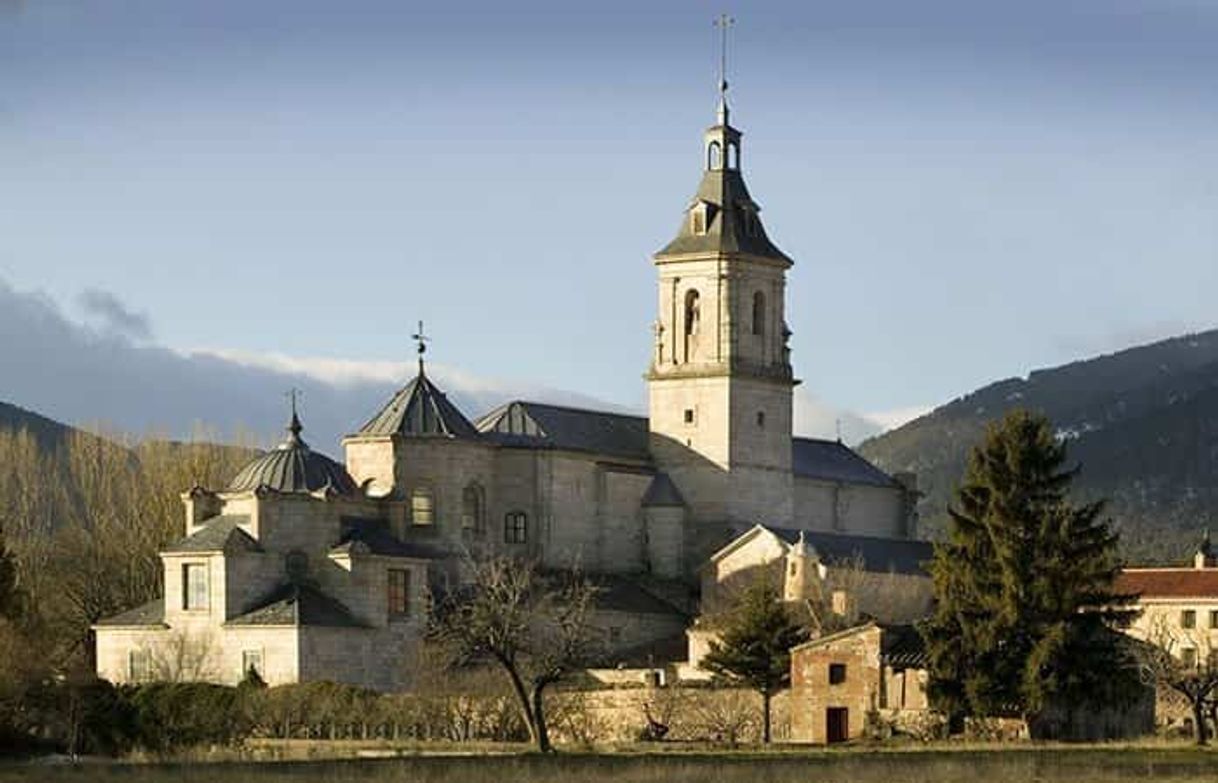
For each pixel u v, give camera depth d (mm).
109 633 173250
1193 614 198875
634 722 152375
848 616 174250
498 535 194500
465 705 150500
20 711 138250
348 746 130875
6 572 152625
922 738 137625
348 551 171625
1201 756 111562
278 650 166500
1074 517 139625
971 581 139750
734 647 152125
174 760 113188
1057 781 93750
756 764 104375
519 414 199500
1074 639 136875
